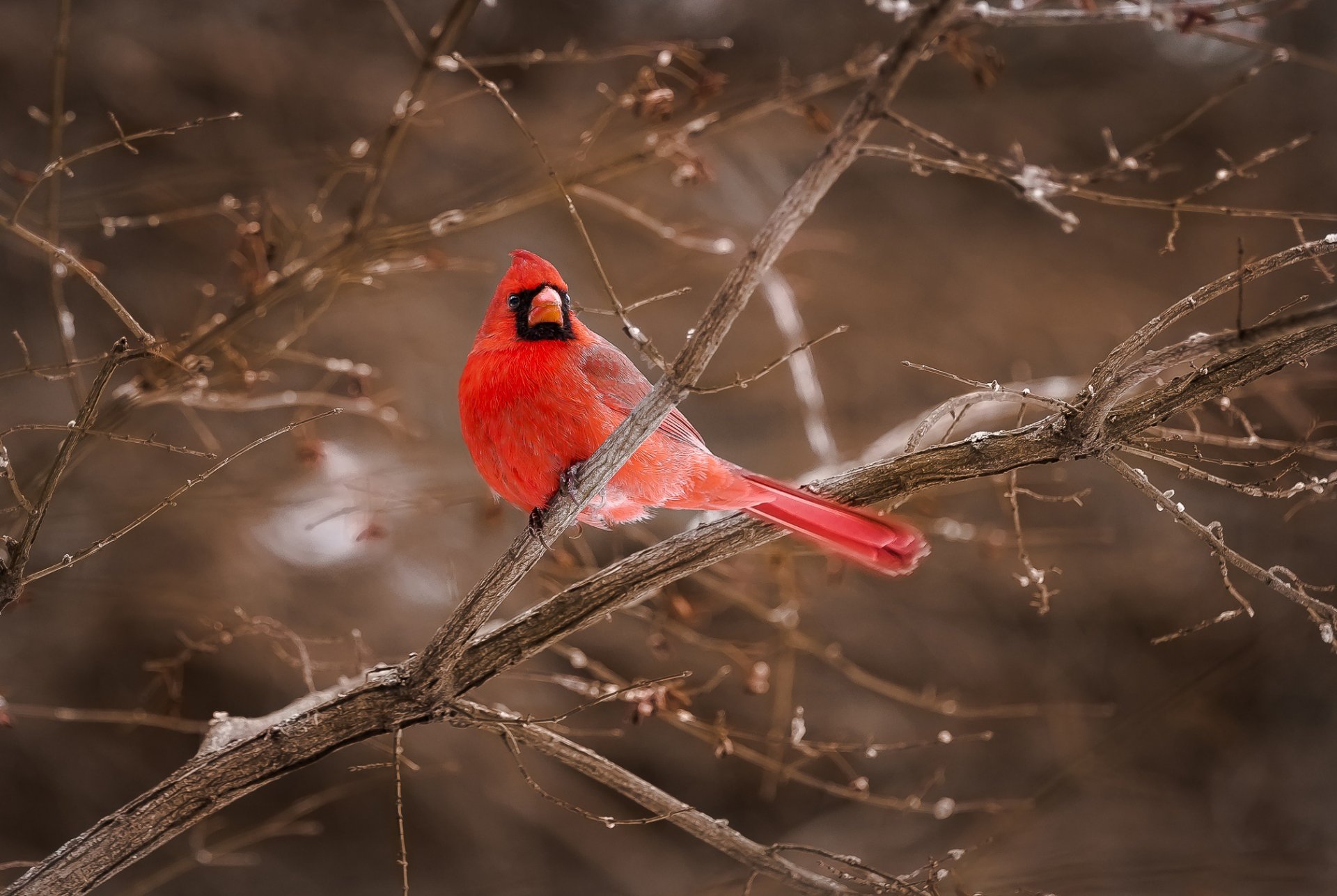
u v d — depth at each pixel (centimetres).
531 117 1270
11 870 1148
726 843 564
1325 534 1336
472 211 771
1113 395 466
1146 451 493
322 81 1285
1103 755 1242
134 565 1144
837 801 1298
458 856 1275
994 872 1200
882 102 418
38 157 1219
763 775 1276
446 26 730
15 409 1159
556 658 1266
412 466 1127
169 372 732
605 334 1261
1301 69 1395
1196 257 1388
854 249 1388
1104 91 1410
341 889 1251
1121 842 1255
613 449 461
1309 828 1301
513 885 1252
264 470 1154
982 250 1414
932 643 1342
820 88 788
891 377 1368
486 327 559
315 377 1188
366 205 760
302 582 1187
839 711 1296
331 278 777
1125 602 1370
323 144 1261
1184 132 1402
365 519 938
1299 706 1370
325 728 510
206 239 1182
